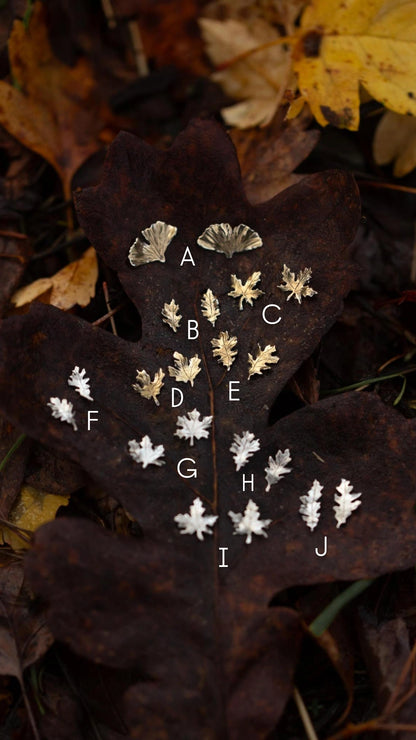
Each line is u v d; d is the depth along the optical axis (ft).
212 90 1.38
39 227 1.30
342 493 1.03
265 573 0.99
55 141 1.32
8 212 1.28
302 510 1.02
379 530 1.01
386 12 1.21
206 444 1.04
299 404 1.17
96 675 1.06
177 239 1.10
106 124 1.35
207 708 0.94
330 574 0.99
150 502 1.01
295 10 1.35
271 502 1.03
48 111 1.32
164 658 0.95
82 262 1.23
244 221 1.10
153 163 1.09
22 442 1.13
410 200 1.33
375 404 1.05
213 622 0.97
